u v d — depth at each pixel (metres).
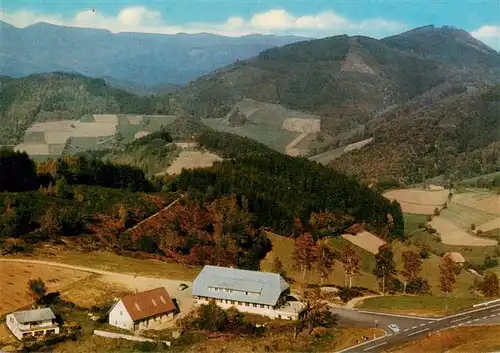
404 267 152.12
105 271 133.50
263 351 94.06
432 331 104.69
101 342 97.19
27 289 118.88
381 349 95.75
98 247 153.25
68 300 115.69
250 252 156.25
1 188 184.75
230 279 119.88
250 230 165.38
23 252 140.00
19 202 164.88
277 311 113.75
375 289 142.38
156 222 170.62
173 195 197.25
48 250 144.25
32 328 99.38
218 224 169.75
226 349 94.50
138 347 94.50
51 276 127.00
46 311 102.44
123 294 120.12
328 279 147.12
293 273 150.38
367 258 170.00
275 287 117.31
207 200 190.38
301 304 117.38
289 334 102.19
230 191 193.25
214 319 103.81
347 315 114.81
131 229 165.12
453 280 140.00
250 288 116.38
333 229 184.75
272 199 188.75
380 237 191.12
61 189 180.88
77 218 160.50
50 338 97.94
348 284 143.88
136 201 183.38
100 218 170.62
